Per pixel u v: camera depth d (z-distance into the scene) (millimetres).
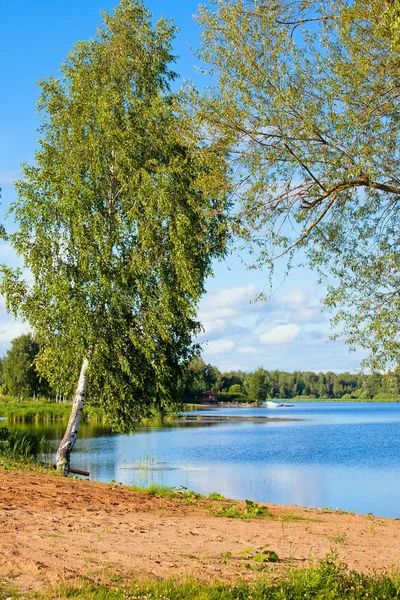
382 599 6609
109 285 19984
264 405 169125
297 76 11062
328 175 10734
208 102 11516
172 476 25484
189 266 19188
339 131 10398
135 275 20219
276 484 24422
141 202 19797
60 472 18812
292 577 6980
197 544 9156
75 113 21234
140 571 7078
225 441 46125
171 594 6164
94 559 7449
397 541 11172
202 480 24641
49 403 80188
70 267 20766
